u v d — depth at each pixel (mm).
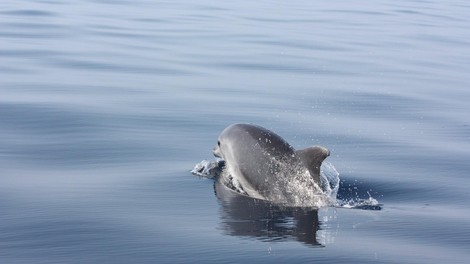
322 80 32000
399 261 12891
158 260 12656
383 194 16953
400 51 41031
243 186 17016
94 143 20453
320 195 16188
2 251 12906
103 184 17016
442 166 19344
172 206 15695
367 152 20688
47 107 24250
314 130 23156
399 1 67938
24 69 30750
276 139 17266
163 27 45062
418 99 28719
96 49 36562
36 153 19312
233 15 52281
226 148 17766
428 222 14977
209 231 14195
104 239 13594
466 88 31344
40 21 44312
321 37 44531
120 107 24938
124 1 56969
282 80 31578
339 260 12859
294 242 13711
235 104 26422
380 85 31359
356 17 54719
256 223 14734
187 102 26297
